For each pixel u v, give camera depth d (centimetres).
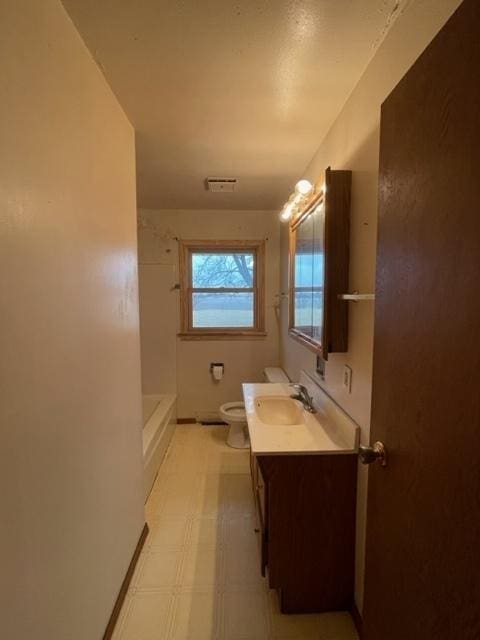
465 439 67
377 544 107
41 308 91
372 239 136
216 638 145
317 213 194
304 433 169
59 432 100
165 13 108
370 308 139
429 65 78
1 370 75
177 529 211
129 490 172
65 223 105
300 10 108
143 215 365
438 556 75
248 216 371
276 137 196
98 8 105
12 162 79
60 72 102
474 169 64
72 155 110
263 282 377
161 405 335
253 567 182
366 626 116
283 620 153
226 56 129
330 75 142
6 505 77
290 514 153
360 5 106
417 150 84
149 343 376
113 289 150
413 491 86
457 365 69
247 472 279
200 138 199
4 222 76
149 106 162
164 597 163
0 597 75
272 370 354
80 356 115
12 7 79
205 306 385
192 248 375
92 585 124
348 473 153
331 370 186
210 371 383
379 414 106
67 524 105
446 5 90
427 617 79
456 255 69
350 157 158
